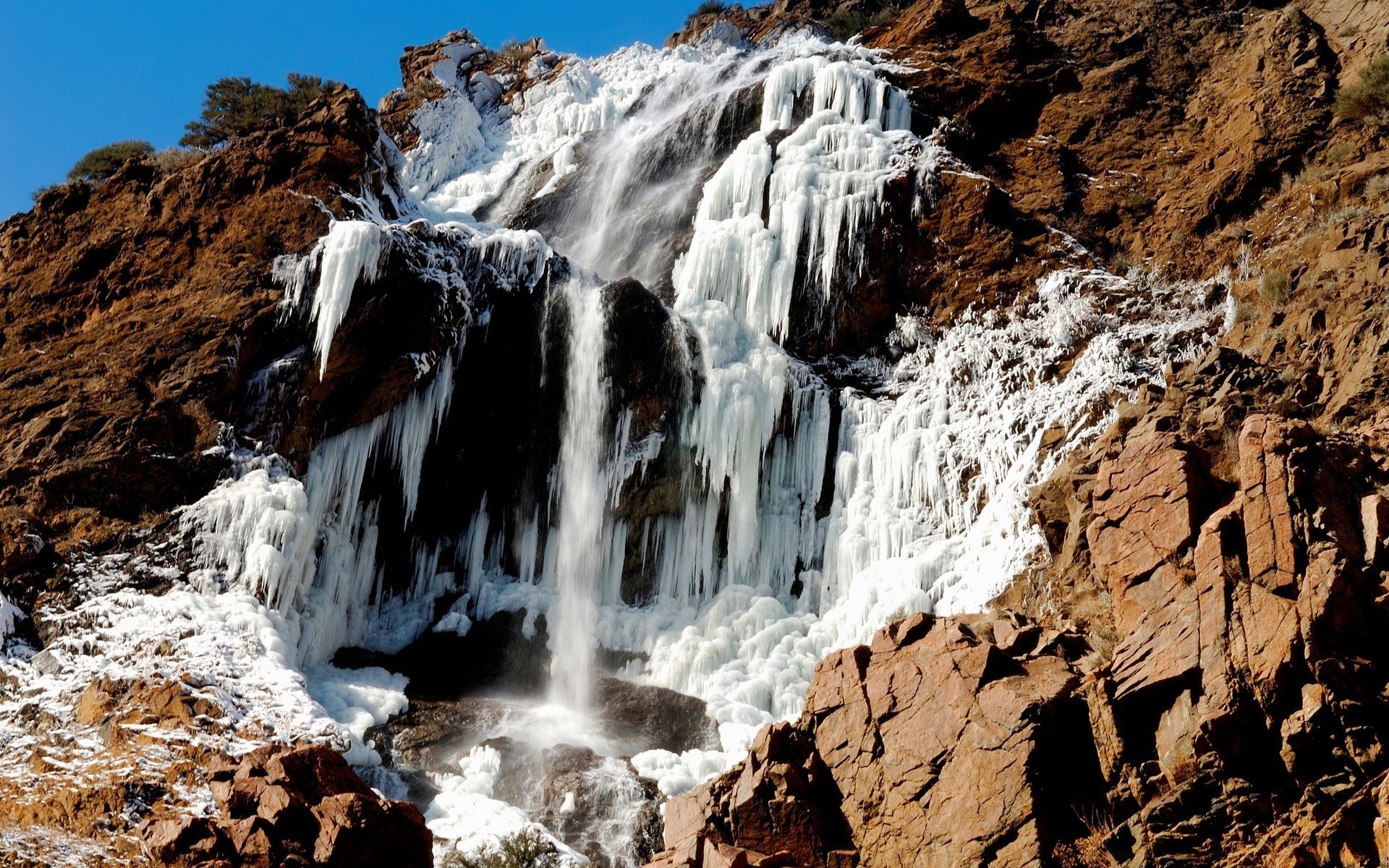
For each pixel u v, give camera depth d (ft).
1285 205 91.04
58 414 80.33
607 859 64.59
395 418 86.79
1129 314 88.53
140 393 81.51
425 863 56.44
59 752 63.05
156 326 86.07
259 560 75.41
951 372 89.92
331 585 81.76
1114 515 59.82
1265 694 48.70
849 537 84.12
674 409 88.53
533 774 69.97
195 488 78.64
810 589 85.30
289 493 78.48
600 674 81.41
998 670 56.13
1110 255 97.76
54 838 56.80
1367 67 97.60
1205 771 48.78
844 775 56.90
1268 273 83.35
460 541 89.15
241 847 53.47
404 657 82.64
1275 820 47.44
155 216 96.84
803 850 55.06
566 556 86.53
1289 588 51.16
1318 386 69.51
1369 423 63.93
